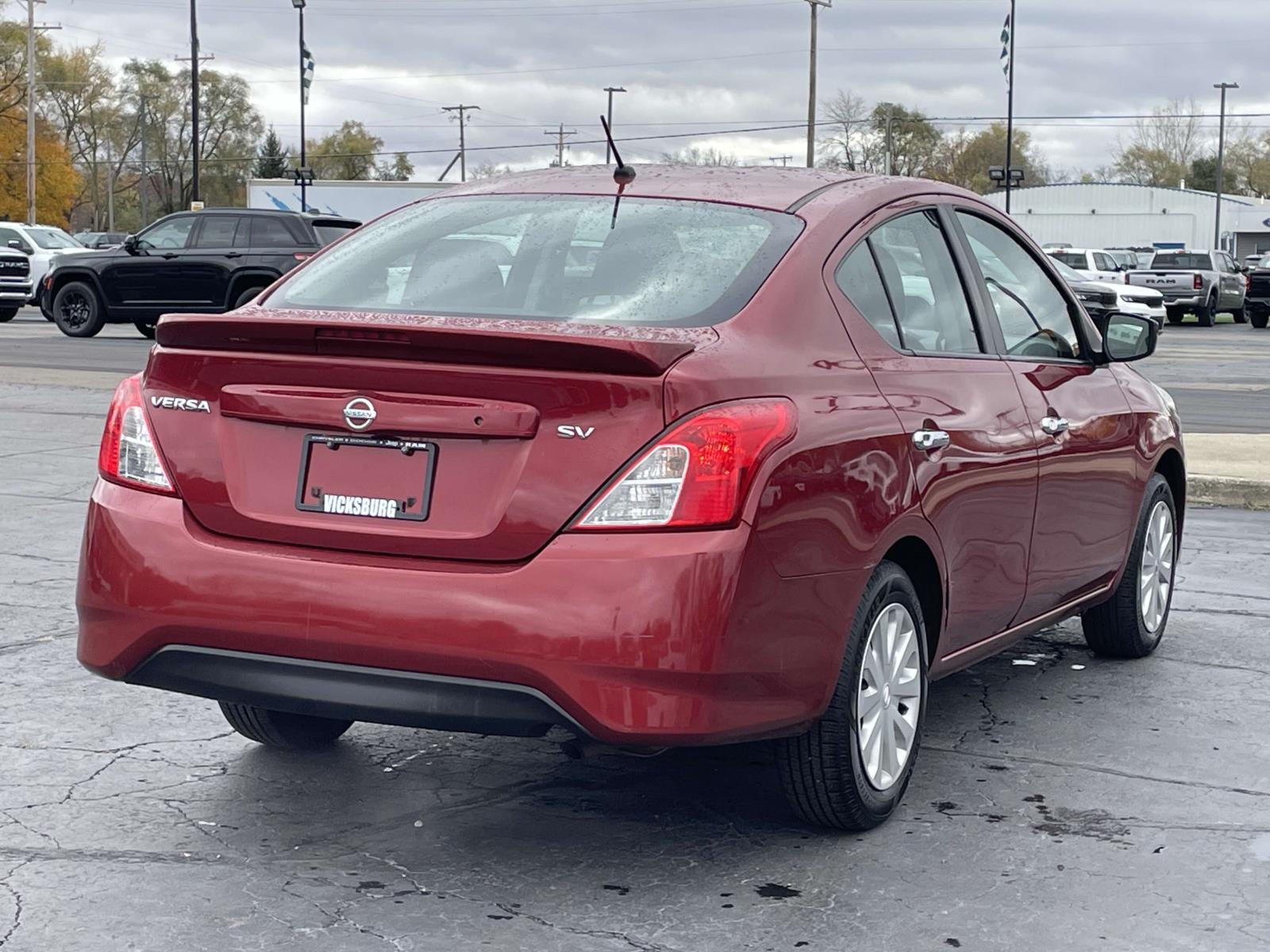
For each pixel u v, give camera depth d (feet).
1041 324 17.87
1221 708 18.28
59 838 13.42
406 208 15.90
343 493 12.26
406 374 12.01
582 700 11.50
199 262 79.10
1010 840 13.76
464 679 11.75
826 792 13.29
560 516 11.68
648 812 14.39
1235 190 468.75
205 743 16.22
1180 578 25.85
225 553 12.40
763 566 11.87
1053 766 15.98
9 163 302.04
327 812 14.24
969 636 15.71
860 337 13.93
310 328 12.12
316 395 12.34
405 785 15.06
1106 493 18.44
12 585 23.24
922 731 15.47
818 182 15.46
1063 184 330.34
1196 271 136.26
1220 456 37.40
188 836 13.53
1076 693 18.88
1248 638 21.89
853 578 12.93
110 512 12.94
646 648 11.44
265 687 12.30
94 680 18.48
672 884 12.62
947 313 15.79
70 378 55.36
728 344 12.42
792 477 12.16
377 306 13.96
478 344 11.70
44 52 311.68
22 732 16.42
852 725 13.21
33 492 31.83
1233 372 73.26
